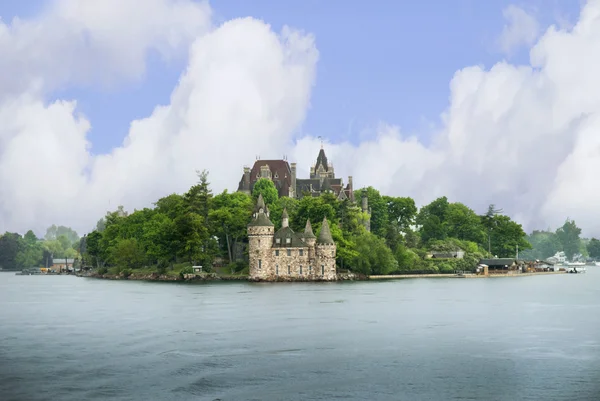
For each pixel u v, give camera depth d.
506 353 68.88
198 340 76.12
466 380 57.41
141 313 104.06
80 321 93.94
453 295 142.88
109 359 65.38
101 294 151.00
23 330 84.69
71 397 52.19
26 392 53.56
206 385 55.75
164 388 54.75
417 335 80.44
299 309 109.38
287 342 75.00
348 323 90.88
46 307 116.31
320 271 198.25
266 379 57.75
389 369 61.44
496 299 132.38
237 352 68.94
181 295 143.00
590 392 53.62
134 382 56.59
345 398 52.16
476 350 70.38
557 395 52.84
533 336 79.81
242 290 159.50
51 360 64.94
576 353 68.81
